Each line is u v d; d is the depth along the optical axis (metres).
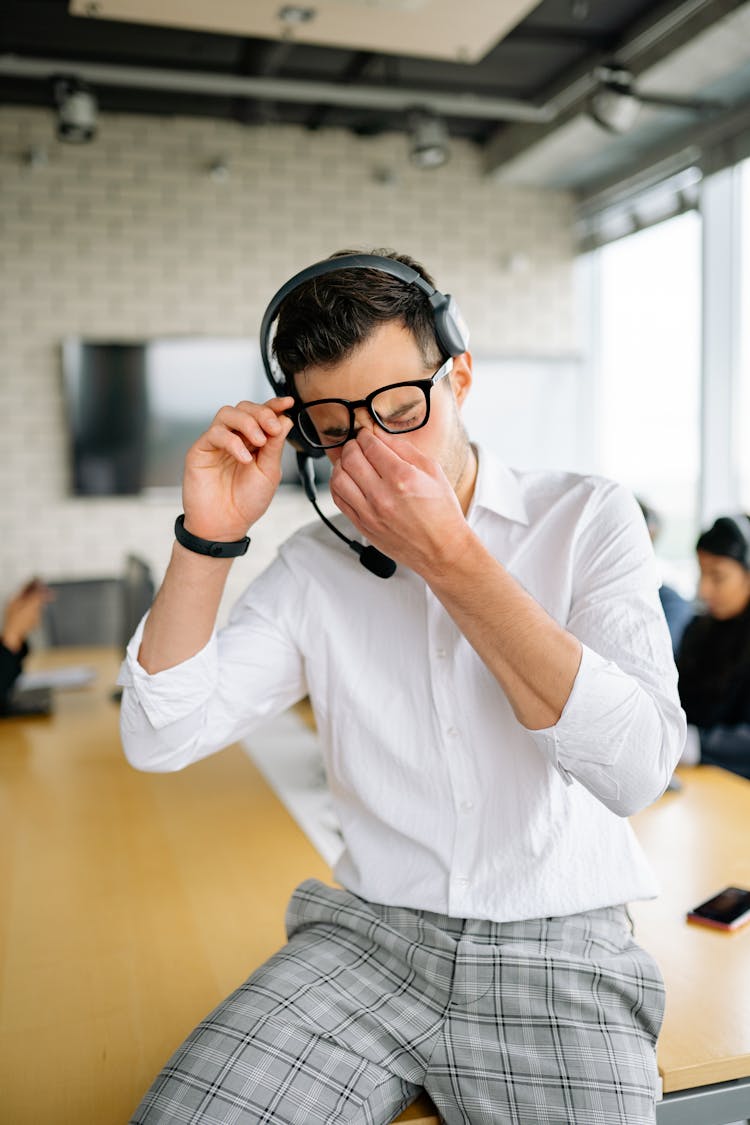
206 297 5.60
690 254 5.20
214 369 5.59
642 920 1.37
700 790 1.95
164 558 5.62
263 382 5.66
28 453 5.44
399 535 0.89
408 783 1.07
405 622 1.08
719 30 4.04
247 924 1.41
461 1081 0.95
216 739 1.12
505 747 1.03
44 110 5.35
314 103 5.38
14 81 5.02
